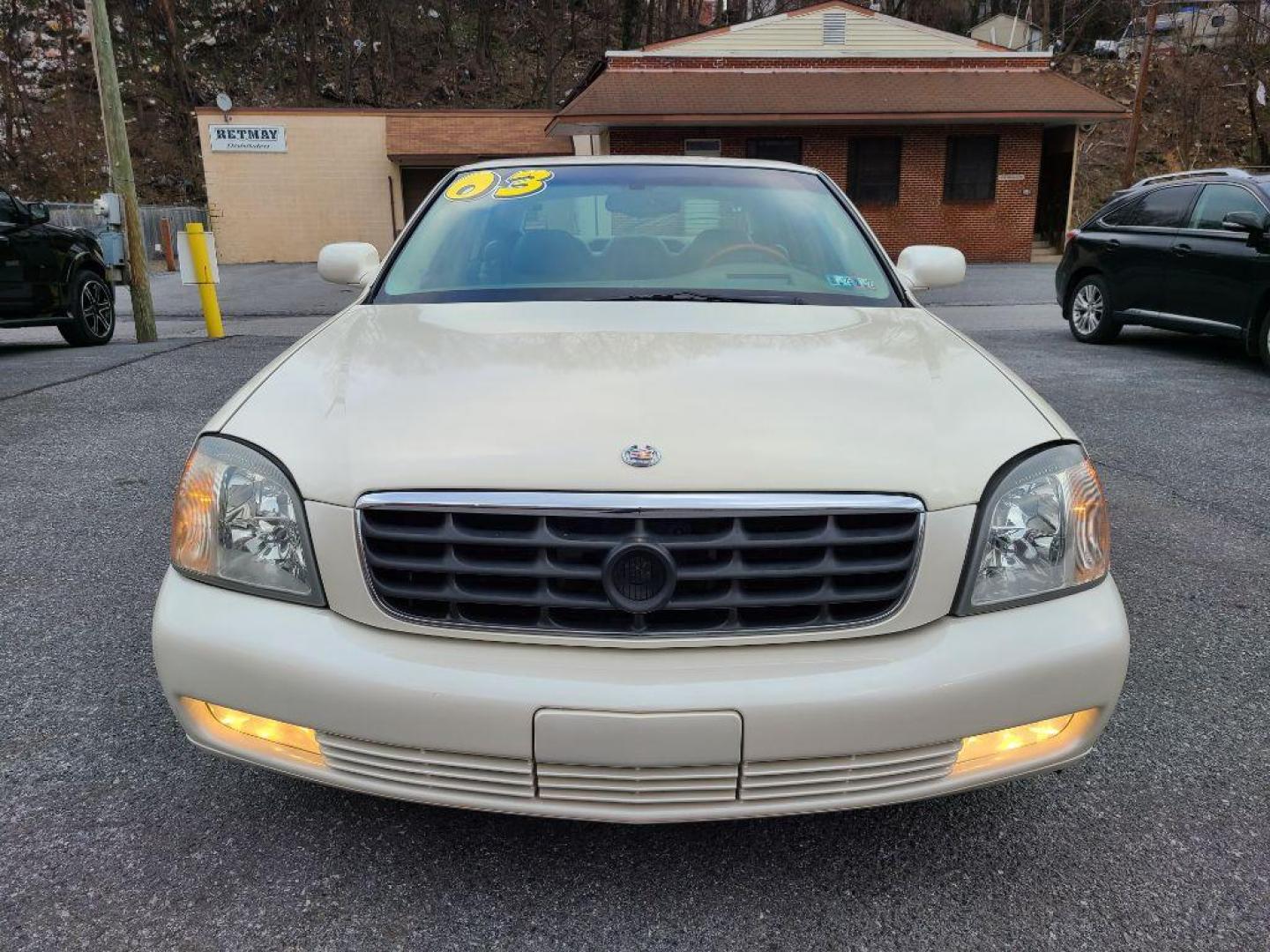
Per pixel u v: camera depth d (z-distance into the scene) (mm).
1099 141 37000
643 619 1678
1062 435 1929
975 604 1753
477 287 2832
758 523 1687
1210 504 4336
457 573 1699
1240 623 3127
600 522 1674
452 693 1652
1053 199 23750
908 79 22750
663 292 2781
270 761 1818
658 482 1675
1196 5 37906
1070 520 1838
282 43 41031
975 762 1792
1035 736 1827
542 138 27312
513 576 1691
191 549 1861
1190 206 8141
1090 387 6941
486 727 1652
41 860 1957
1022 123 21922
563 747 1646
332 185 26703
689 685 1637
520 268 2900
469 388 1969
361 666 1688
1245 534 3949
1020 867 1980
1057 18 46156
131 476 4562
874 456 1763
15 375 7082
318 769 1788
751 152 22000
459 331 2381
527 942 1770
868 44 23078
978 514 1763
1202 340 9391
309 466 1790
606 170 3316
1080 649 1758
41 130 35188
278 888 1897
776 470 1709
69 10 38062
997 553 1769
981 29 40500
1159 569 3592
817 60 22906
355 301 2883
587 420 1813
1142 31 40125
